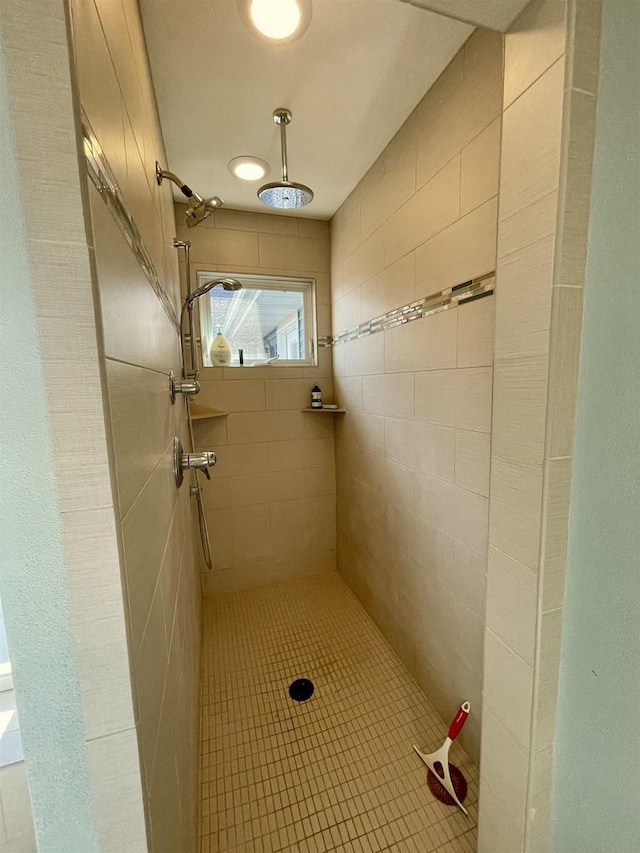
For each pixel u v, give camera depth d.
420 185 1.36
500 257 0.78
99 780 0.46
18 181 0.34
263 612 2.12
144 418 0.62
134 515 0.51
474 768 1.23
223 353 2.17
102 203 0.43
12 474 0.38
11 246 0.35
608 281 0.64
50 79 0.33
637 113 0.58
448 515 1.32
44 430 0.38
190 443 1.79
